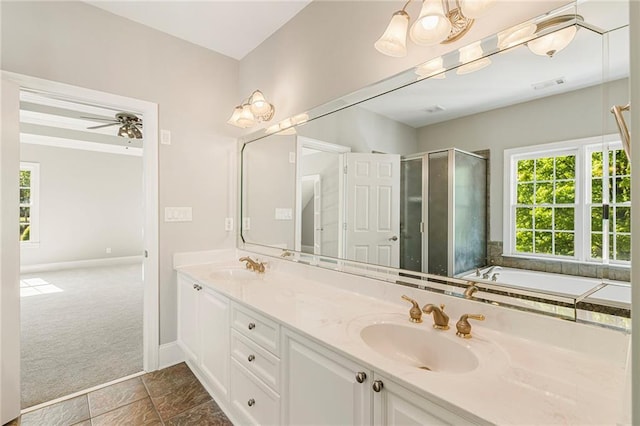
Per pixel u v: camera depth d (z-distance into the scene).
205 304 2.02
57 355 2.55
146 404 1.93
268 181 2.46
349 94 1.75
